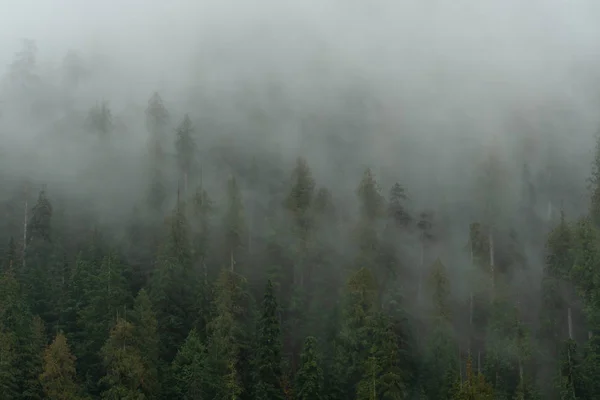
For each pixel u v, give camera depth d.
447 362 53.81
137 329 48.19
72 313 54.06
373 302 53.81
